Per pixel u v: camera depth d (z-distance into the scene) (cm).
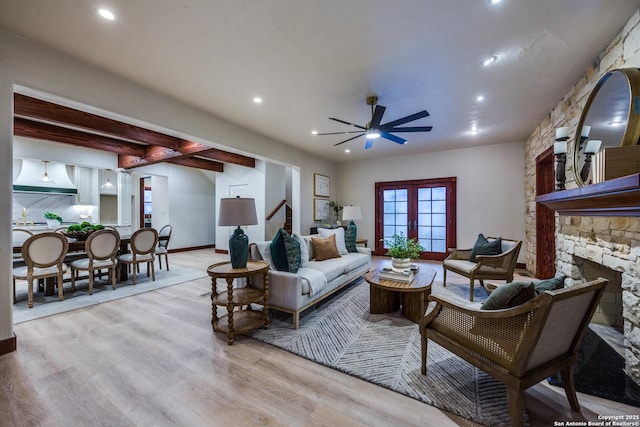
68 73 240
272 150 512
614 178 162
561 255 295
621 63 204
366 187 706
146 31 209
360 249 477
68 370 191
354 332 256
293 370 194
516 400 132
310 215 638
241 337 245
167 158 561
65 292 380
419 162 635
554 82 287
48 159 528
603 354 206
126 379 182
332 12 188
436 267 551
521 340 132
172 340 237
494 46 226
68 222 660
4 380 179
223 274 236
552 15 190
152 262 446
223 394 168
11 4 178
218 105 352
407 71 267
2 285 210
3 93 205
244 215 256
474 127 440
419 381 181
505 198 541
